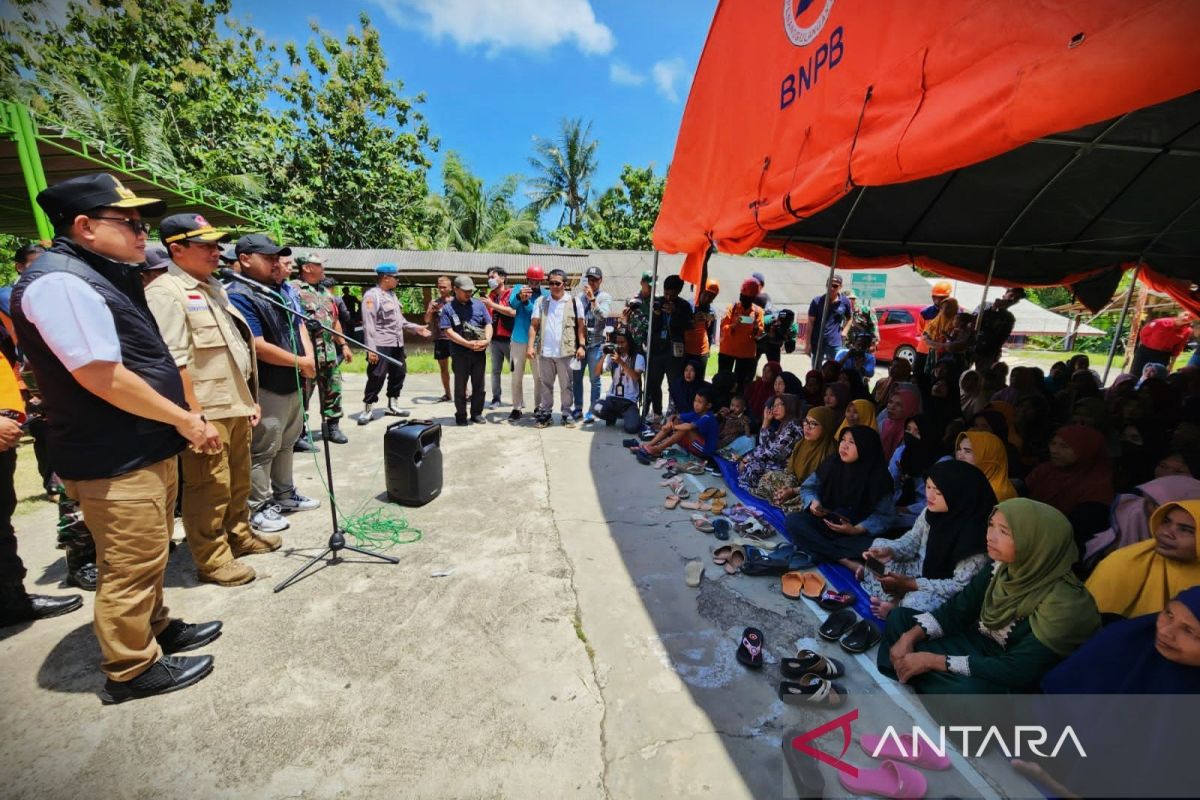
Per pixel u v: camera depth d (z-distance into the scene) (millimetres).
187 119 13688
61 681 2025
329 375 4973
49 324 1589
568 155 26500
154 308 2322
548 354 5848
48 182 5922
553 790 1615
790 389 4820
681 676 2111
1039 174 4707
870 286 9867
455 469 4543
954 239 6539
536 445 5289
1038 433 3906
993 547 1925
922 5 2113
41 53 9719
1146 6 1284
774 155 3357
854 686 2064
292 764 1689
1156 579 1808
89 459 1746
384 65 17156
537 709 1934
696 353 5914
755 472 4102
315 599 2588
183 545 3113
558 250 18016
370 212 17750
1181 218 5629
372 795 1589
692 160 4910
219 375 2553
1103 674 1580
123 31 13711
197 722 1849
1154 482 2266
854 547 2918
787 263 18734
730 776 1668
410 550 3102
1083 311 14281
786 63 3234
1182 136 3646
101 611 1862
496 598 2629
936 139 1946
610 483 4270
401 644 2273
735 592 2717
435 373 9578
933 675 1942
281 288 3494
